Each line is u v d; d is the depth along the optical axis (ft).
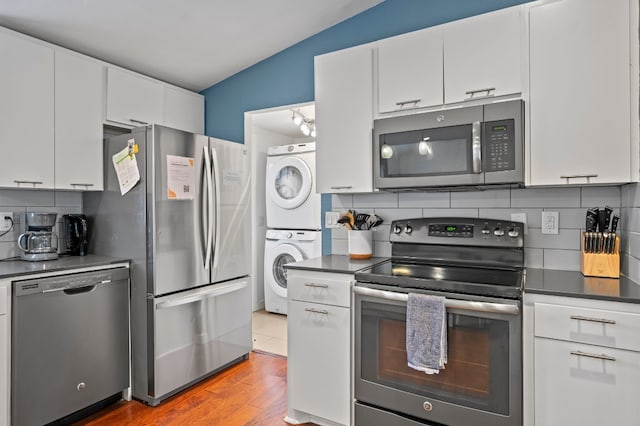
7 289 6.27
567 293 5.04
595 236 6.09
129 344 8.09
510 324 5.26
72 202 9.12
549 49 5.97
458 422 5.60
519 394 5.24
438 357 5.54
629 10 5.50
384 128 7.22
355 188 7.77
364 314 6.37
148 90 9.73
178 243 8.26
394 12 8.62
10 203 8.15
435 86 6.91
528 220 7.06
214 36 9.09
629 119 5.50
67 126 8.02
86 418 7.30
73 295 7.12
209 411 7.55
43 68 7.65
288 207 13.44
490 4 7.67
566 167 5.87
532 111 6.09
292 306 7.19
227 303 9.48
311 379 6.95
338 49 9.35
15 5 7.03
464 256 7.26
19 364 6.36
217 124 11.37
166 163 8.03
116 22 8.00
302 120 11.83
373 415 6.34
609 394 4.77
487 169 6.30
